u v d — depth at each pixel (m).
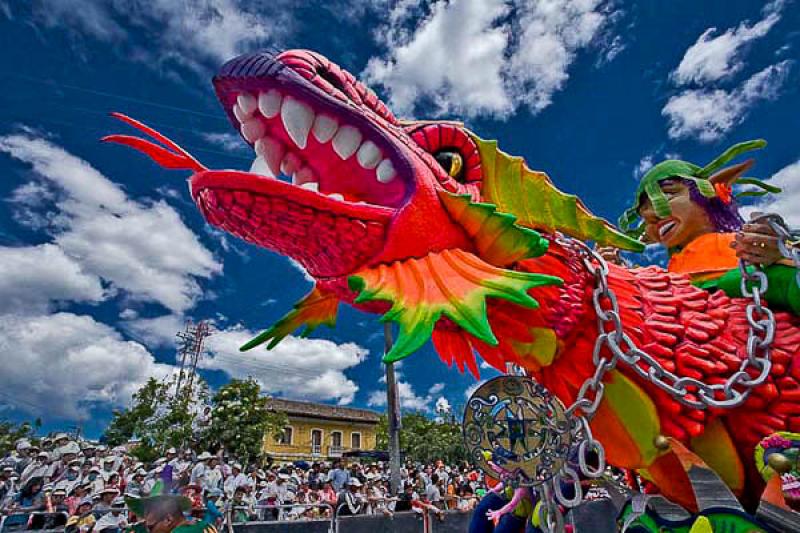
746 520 1.24
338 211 1.29
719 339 1.46
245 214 1.31
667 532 1.34
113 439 22.31
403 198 1.36
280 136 1.45
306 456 29.94
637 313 1.49
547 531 1.35
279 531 4.88
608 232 1.48
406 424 26.50
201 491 4.92
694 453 1.39
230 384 20.39
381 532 5.39
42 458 5.77
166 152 1.48
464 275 1.28
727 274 1.62
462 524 5.82
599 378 1.33
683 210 1.79
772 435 1.29
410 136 1.55
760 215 1.45
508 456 1.33
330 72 1.40
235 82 1.38
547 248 1.37
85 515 4.23
